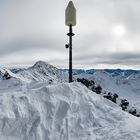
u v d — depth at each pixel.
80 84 17.33
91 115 14.48
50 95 14.96
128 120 14.48
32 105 13.65
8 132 11.91
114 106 16.31
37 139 12.07
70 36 17.78
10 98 13.55
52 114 13.75
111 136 12.60
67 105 14.63
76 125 13.55
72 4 17.83
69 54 17.84
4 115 12.29
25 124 12.50
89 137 12.66
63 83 16.53
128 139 12.17
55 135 12.54
